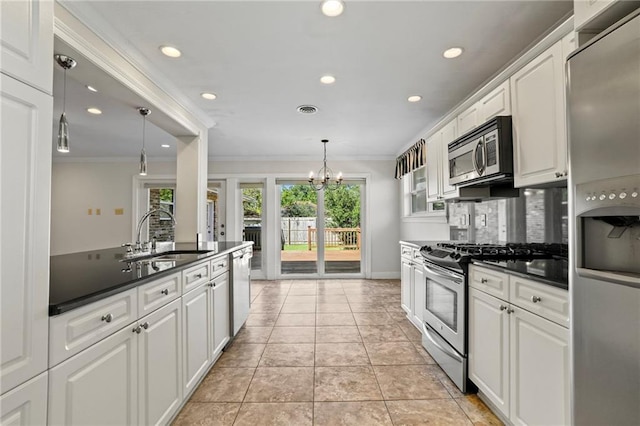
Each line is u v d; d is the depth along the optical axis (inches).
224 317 102.9
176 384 68.1
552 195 83.4
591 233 41.3
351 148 201.8
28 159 34.9
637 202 33.4
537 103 68.7
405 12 68.3
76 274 57.6
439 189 123.1
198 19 70.0
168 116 107.2
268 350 106.0
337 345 109.7
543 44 65.6
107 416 46.4
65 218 224.7
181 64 90.2
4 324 32.1
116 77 78.5
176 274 68.7
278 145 193.0
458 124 107.0
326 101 120.3
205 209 137.6
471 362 77.4
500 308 65.4
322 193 229.0
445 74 98.0
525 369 58.1
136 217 224.8
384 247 225.8
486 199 112.7
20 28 34.4
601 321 39.1
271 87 106.9
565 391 48.9
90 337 43.3
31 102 35.4
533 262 70.5
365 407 73.8
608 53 37.3
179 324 69.9
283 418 69.9
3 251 32.2
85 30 67.6
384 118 140.9
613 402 37.7
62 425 38.5
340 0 64.4
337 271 234.5
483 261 73.3
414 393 79.6
